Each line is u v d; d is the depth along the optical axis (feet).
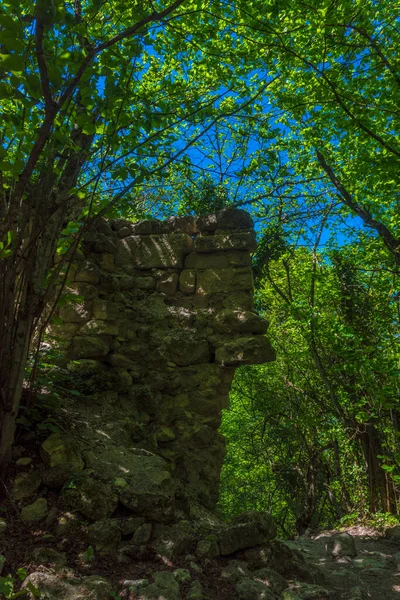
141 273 20.43
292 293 43.98
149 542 11.35
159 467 13.39
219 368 19.22
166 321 19.42
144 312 19.25
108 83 10.82
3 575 9.52
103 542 10.84
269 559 12.14
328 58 27.30
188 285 19.95
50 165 11.15
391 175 25.36
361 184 34.73
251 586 10.73
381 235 33.47
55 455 12.21
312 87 27.84
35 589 8.96
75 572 9.95
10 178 11.85
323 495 51.70
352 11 23.59
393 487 28.86
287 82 31.73
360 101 25.25
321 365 36.65
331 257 36.83
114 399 16.78
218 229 20.16
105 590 9.54
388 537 21.34
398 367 22.71
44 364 15.29
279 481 50.70
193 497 17.11
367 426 32.24
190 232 20.58
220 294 19.69
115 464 12.82
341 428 36.04
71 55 9.59
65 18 9.04
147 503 11.71
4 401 11.51
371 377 24.72
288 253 42.29
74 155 12.51
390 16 26.07
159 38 21.57
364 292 31.91
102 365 17.70
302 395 44.32
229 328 19.16
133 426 16.38
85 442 13.42
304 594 11.20
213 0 20.54
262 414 49.73
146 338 18.89
